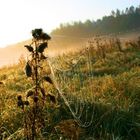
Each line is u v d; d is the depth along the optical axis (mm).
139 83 9219
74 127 6125
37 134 6133
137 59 14570
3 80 12547
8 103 8109
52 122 6945
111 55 17250
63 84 9453
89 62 14930
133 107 7289
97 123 6750
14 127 6840
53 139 6297
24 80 11469
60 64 13891
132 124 6656
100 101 7762
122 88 8742
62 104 7664
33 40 4926
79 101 7805
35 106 5551
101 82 9867
